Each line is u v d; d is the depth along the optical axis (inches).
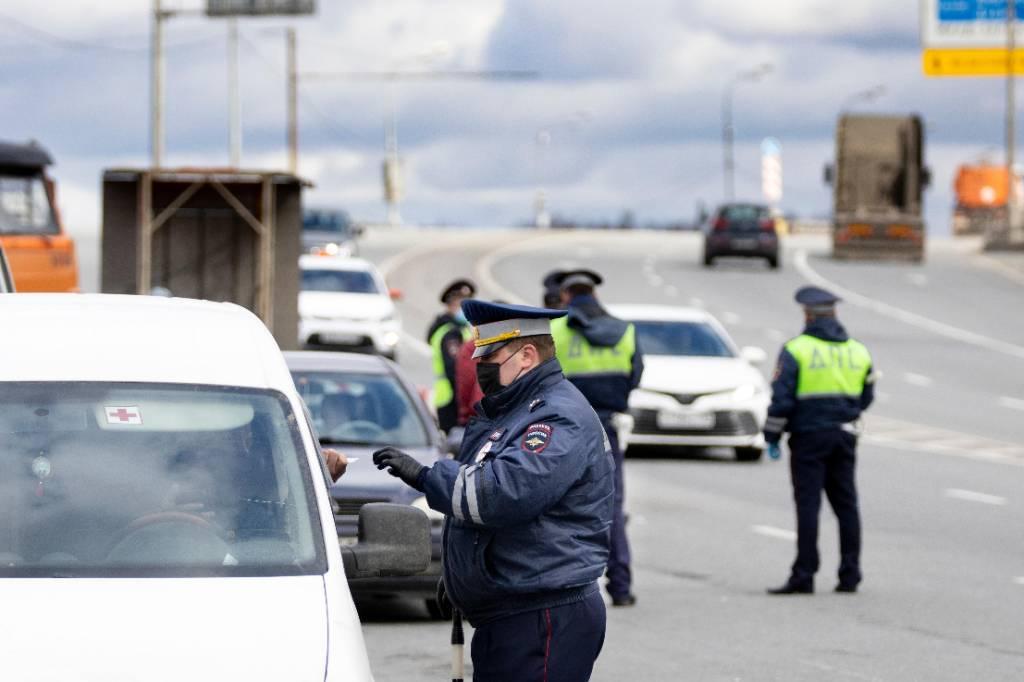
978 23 5876.0
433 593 1096.8
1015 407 2829.7
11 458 567.2
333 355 1298.0
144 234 2475.4
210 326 640.4
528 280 5044.3
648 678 938.1
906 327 4151.1
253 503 564.7
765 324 4013.3
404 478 572.7
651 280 5118.1
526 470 561.9
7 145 1942.7
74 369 599.2
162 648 484.7
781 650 1024.9
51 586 514.3
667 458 2171.5
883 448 2308.1
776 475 2005.4
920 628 1103.0
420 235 7573.8
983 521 1651.1
